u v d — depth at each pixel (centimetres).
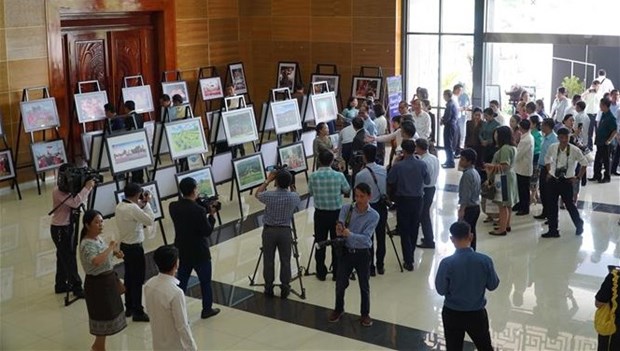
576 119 1345
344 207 750
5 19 1298
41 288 878
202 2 1716
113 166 1040
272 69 1850
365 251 746
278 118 1397
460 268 586
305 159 1333
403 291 850
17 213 1185
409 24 1686
